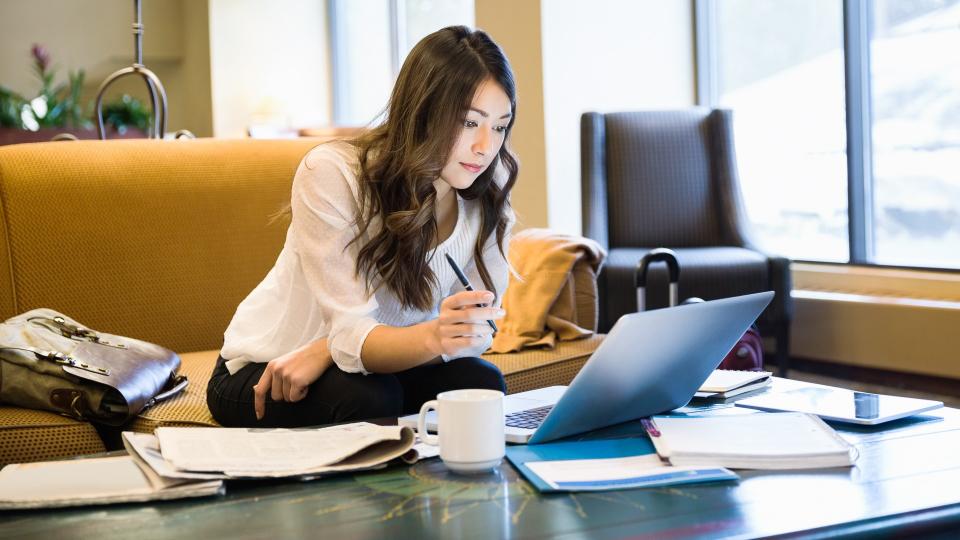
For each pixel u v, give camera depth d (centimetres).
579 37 465
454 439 122
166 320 238
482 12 489
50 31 785
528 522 103
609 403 136
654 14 482
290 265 177
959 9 373
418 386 177
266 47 740
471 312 147
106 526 106
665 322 132
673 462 123
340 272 163
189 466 119
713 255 360
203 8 736
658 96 486
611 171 402
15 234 224
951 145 380
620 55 475
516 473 123
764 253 366
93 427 177
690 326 137
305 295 174
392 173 161
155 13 783
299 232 166
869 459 126
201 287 242
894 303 372
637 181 399
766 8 454
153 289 237
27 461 170
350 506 111
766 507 107
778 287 354
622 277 355
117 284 232
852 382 388
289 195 255
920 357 364
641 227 397
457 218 176
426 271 167
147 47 783
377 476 123
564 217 468
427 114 158
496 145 161
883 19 400
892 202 404
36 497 113
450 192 175
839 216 425
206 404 192
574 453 129
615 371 131
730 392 165
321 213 163
